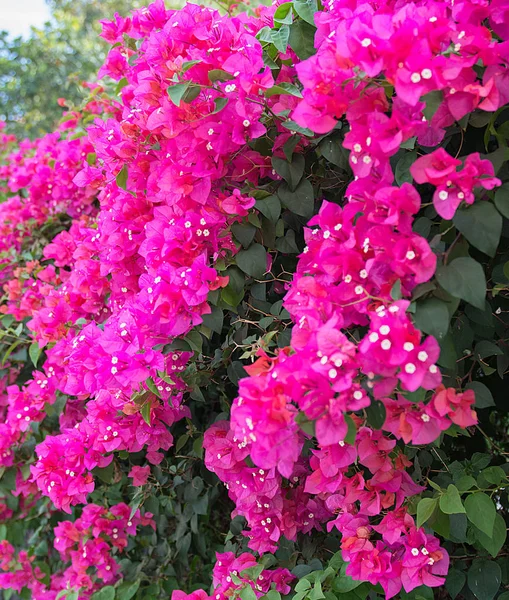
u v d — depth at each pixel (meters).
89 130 1.24
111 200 1.17
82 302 1.33
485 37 0.69
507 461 0.99
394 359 0.63
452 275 0.66
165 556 1.34
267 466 0.68
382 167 0.73
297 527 1.00
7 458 1.48
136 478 1.24
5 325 1.62
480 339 0.91
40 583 1.58
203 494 1.27
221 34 0.90
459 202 0.67
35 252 1.77
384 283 0.70
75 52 3.94
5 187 2.06
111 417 1.03
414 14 0.70
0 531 1.65
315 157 0.97
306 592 0.87
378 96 0.72
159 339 0.90
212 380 1.10
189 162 0.92
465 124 0.74
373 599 0.94
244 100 0.85
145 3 4.46
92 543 1.30
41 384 1.35
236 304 0.91
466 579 0.95
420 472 0.88
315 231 0.83
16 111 3.91
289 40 0.93
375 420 0.71
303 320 0.73
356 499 0.84
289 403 0.71
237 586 0.96
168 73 0.90
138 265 1.14
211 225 0.91
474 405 0.81
